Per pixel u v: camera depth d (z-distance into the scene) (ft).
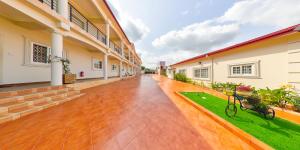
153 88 35.63
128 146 8.29
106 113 14.32
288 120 12.81
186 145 8.59
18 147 7.87
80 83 28.58
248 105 14.07
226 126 11.14
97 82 36.45
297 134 9.93
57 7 21.12
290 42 18.04
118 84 44.06
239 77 27.14
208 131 10.62
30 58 21.97
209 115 13.89
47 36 25.50
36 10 16.31
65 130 10.16
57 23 19.63
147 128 10.91
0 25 18.02
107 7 36.91
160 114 14.42
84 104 17.61
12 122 11.25
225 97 23.82
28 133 9.52
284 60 18.88
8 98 12.99
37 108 14.26
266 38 20.12
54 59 19.71
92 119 12.52
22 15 15.33
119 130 10.42
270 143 8.71
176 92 28.37
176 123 12.06
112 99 20.95
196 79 46.93
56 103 17.11
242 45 24.81
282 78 19.15
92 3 31.60
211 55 35.76
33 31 22.67
